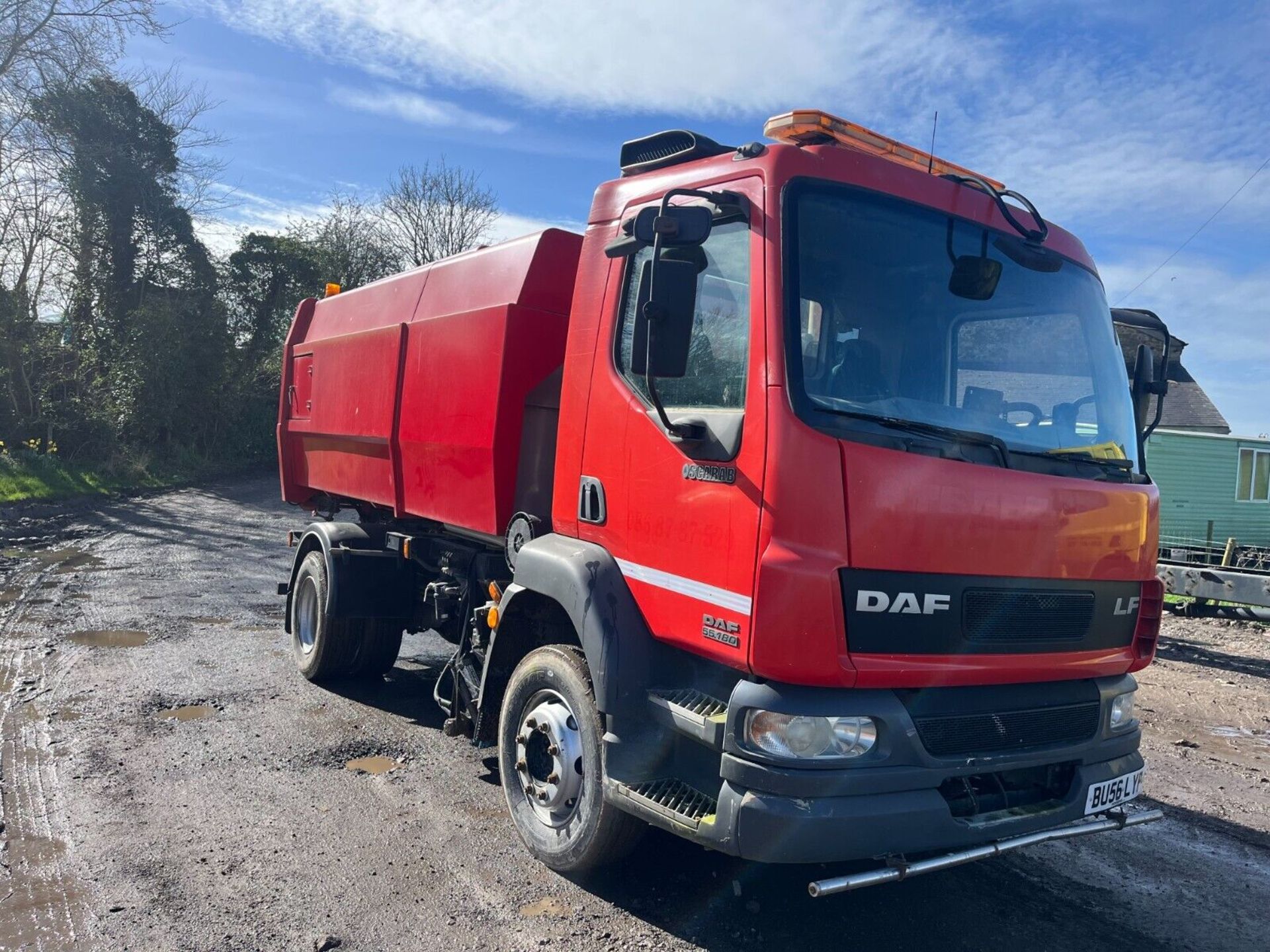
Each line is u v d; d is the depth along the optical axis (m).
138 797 4.67
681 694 3.62
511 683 4.43
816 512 3.13
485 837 4.43
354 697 6.60
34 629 8.07
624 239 3.56
